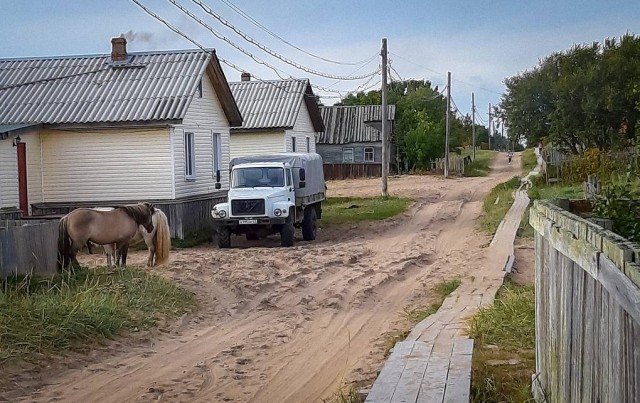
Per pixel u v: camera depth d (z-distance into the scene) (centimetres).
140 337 1058
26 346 919
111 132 2367
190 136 2542
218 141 2820
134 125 2320
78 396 805
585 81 4672
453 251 1981
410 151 6612
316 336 1096
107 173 2375
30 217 1947
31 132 2306
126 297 1202
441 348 844
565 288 538
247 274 1545
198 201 2497
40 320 993
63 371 892
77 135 2373
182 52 2638
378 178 6019
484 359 837
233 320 1204
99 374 888
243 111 3791
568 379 528
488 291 1293
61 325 994
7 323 959
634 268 332
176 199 2372
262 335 1100
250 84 3978
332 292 1395
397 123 6731
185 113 2322
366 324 1169
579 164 3769
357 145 6281
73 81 2541
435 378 706
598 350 427
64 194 2386
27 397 795
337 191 4531
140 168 2366
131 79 2516
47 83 2541
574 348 504
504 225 2333
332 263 1731
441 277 1552
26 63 2702
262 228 2150
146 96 2416
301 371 911
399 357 798
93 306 1083
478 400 696
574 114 4809
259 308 1285
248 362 955
